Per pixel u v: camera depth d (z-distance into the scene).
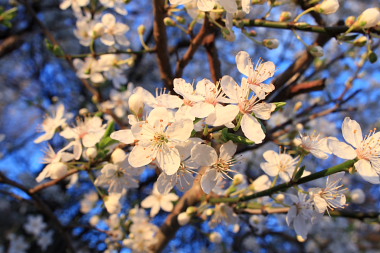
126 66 0.26
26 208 0.52
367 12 0.15
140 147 0.12
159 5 0.19
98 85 0.25
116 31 0.23
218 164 0.12
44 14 0.53
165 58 0.22
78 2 0.24
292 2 0.20
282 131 0.25
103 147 0.16
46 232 0.49
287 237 0.45
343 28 0.16
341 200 0.14
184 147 0.12
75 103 0.54
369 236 0.53
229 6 0.15
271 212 0.18
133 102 0.13
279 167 0.16
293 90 0.22
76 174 0.21
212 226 0.19
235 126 0.12
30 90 0.59
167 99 0.12
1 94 0.58
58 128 0.19
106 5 0.23
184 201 0.21
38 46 0.56
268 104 0.12
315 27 0.16
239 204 0.18
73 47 0.54
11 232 0.44
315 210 0.14
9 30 0.48
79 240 0.47
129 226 0.24
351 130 0.13
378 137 0.13
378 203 0.53
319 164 0.42
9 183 0.20
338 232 0.46
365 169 0.12
